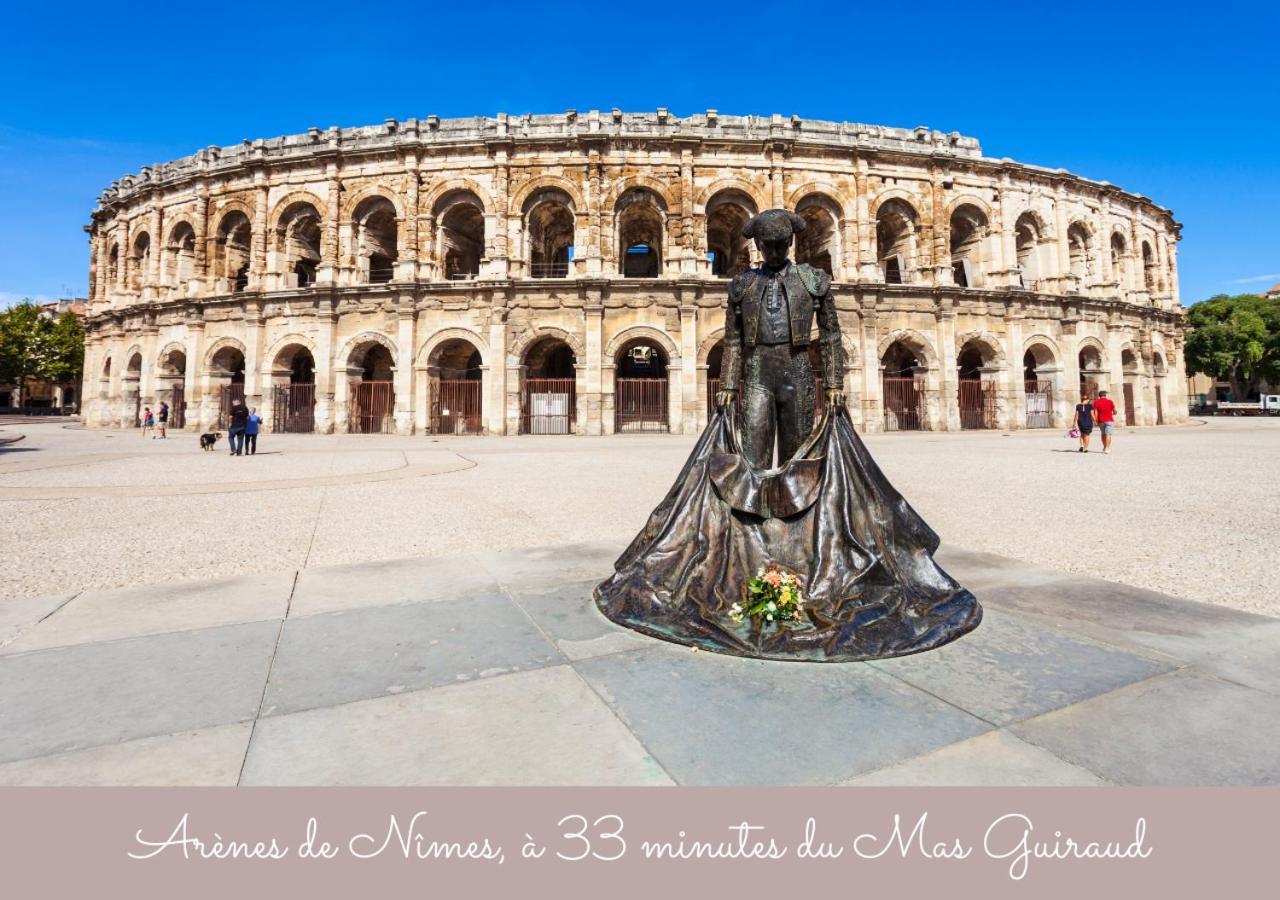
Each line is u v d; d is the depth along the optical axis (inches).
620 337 1487.5
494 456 936.9
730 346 268.7
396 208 1540.4
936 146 1663.4
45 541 351.9
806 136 1576.0
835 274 1583.4
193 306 1627.7
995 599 229.6
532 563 292.0
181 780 117.6
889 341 1563.7
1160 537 351.3
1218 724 135.0
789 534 227.5
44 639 191.3
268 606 226.2
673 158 1524.4
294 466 784.3
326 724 138.6
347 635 196.2
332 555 320.8
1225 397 3757.4
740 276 269.6
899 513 230.4
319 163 1577.3
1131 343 1844.2
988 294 1608.0
